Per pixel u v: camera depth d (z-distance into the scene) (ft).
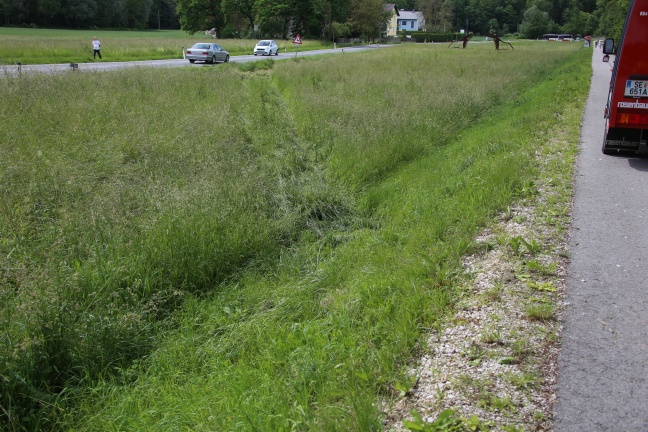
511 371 11.74
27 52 112.37
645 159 31.24
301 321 16.60
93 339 14.88
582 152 32.63
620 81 30.01
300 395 11.69
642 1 29.04
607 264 16.98
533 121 41.29
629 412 10.47
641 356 12.24
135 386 14.03
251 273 20.36
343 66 96.17
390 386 11.63
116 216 21.45
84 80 57.98
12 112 39.01
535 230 19.71
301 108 49.78
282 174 32.30
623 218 21.11
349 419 10.44
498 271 16.49
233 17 275.18
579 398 10.87
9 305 14.96
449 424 10.11
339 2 293.02
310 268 21.26
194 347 15.58
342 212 27.78
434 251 18.47
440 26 381.40
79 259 18.86
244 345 15.31
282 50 197.26
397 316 14.25
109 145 32.89
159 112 43.98
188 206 22.45
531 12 389.39
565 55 144.25
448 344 12.95
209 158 30.66
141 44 161.89
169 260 19.16
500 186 24.09
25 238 19.74
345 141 37.14
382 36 368.48
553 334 13.00
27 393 13.20
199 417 11.89
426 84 64.44
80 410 13.25
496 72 83.76
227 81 68.64
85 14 324.19
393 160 34.73
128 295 17.31
